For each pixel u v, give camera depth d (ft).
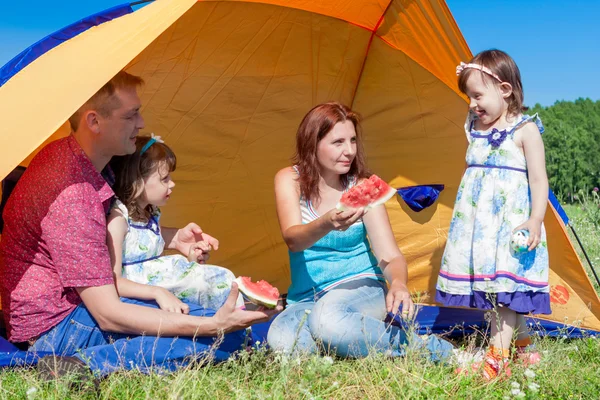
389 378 9.70
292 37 15.17
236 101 15.49
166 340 9.90
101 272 9.82
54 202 9.73
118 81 9.77
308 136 11.71
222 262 16.06
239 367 9.75
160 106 14.83
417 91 15.31
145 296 10.39
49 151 10.12
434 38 13.82
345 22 15.15
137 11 9.78
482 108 11.52
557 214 12.68
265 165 16.20
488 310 12.03
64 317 10.06
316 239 10.88
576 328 12.90
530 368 10.17
